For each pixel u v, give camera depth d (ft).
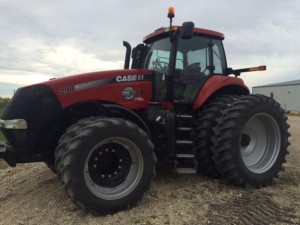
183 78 18.71
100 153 14.51
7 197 16.84
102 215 14.11
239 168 17.06
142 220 13.51
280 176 19.90
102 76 16.60
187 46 19.11
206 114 17.97
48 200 15.79
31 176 20.16
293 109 173.58
